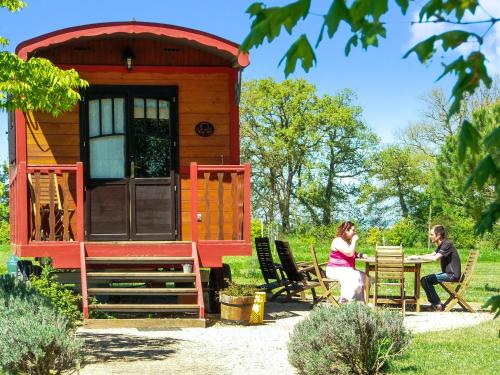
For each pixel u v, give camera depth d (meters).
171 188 12.70
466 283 13.18
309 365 7.03
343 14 2.07
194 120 12.80
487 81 2.25
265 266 15.05
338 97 61.00
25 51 11.45
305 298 15.12
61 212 12.54
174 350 9.02
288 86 59.09
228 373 7.68
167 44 12.76
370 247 49.38
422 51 2.24
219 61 12.84
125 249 11.97
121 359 8.40
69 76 9.59
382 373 7.41
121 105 12.73
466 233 44.03
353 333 7.07
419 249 42.41
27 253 11.67
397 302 12.99
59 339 6.50
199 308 11.20
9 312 7.16
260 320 11.52
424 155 56.97
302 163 60.88
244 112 60.50
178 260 11.81
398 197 61.41
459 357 8.33
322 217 62.81
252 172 61.09
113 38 12.54
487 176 2.30
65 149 12.57
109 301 13.88
